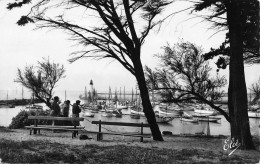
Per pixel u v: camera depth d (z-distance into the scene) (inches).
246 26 581.6
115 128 2048.5
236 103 585.0
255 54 668.1
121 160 381.7
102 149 458.0
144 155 410.9
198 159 420.8
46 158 367.9
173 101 780.6
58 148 438.0
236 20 575.2
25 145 442.6
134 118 3056.1
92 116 3152.1
